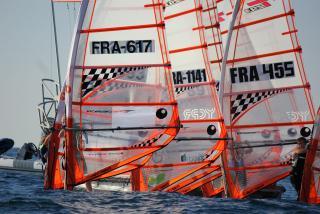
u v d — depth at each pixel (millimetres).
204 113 68750
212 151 66375
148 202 57094
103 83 61062
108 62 61062
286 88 64750
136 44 61156
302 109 64375
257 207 56781
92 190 63844
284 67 64875
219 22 78688
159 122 60969
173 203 57344
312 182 58094
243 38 65625
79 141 60688
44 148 77625
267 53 65062
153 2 61156
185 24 71188
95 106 60969
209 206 56469
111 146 60781
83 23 60938
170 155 65750
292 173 63156
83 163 60844
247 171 64625
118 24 61156
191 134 68562
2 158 94562
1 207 53312
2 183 79062
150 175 64875
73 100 60719
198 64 70312
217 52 75562
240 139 65188
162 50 61188
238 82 65625
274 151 64188
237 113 65438
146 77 61219
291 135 64312
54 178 64125
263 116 64875
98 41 61031
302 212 53812
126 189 64312
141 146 60875
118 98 61094
